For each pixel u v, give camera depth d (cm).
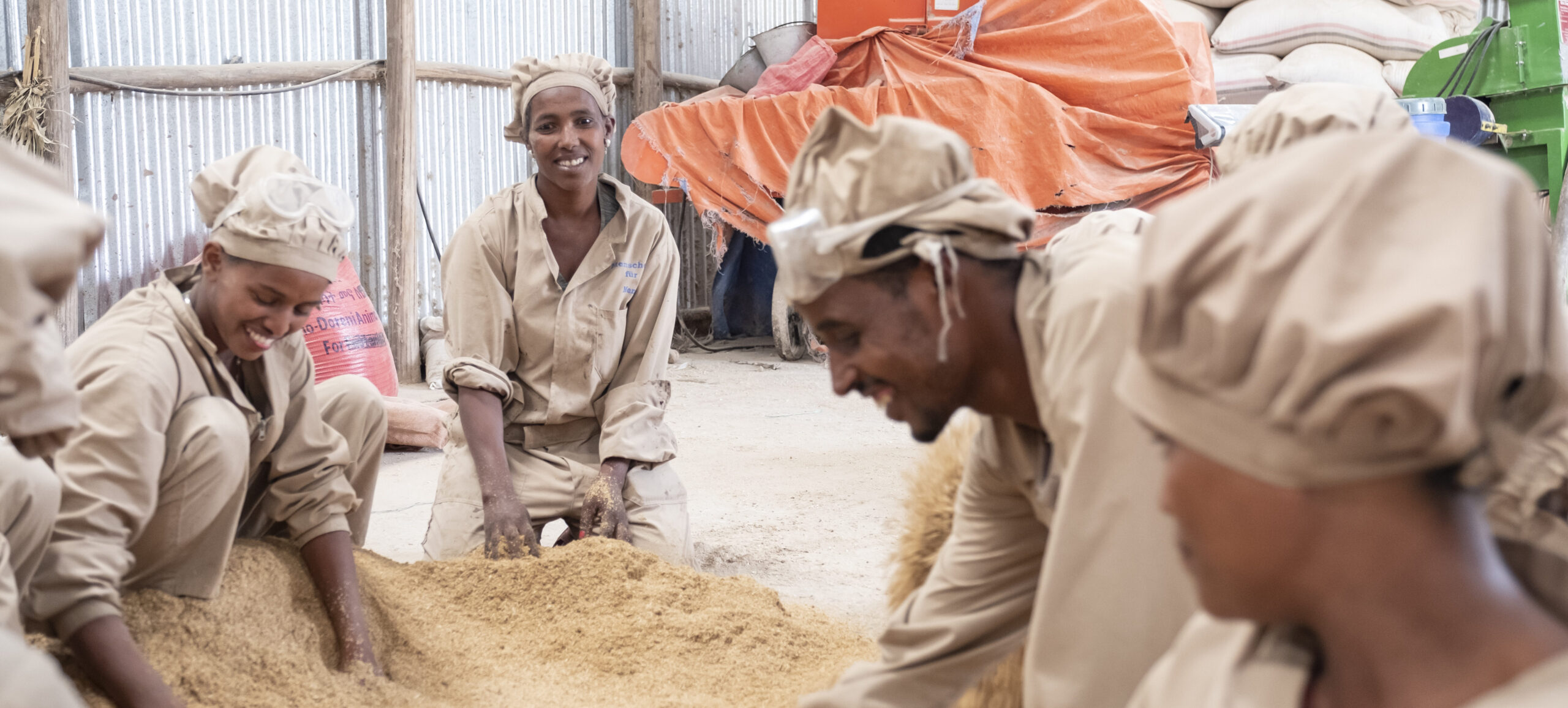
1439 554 73
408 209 812
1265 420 73
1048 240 735
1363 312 68
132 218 753
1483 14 1091
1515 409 77
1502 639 72
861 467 541
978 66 728
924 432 155
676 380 798
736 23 1086
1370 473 71
